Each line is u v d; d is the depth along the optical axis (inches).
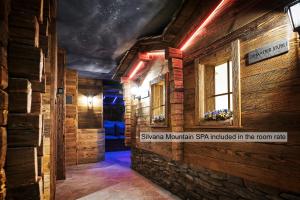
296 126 100.0
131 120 334.3
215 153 152.6
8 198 69.1
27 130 71.9
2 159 62.4
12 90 69.7
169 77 201.2
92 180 258.7
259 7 121.0
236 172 134.3
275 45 110.0
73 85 362.6
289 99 103.5
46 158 138.3
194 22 168.9
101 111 428.1
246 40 128.8
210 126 155.9
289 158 102.6
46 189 137.6
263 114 116.9
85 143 377.1
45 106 138.4
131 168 329.7
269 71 114.0
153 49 244.4
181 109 193.0
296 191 99.1
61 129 269.1
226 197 144.2
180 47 195.8
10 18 71.4
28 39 73.5
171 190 213.2
